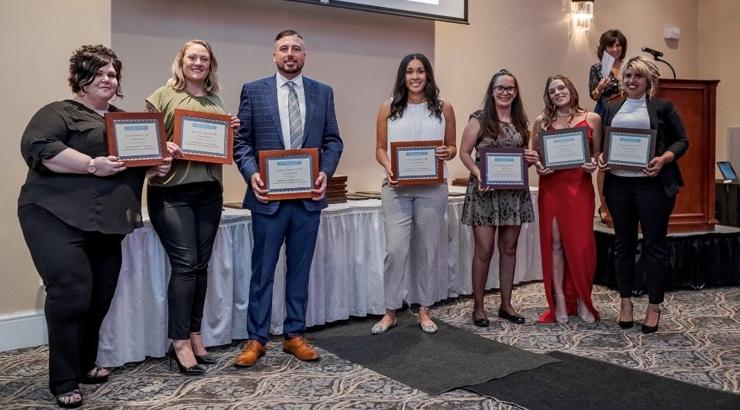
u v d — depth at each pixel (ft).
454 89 16.65
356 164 14.87
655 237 11.45
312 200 9.87
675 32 21.17
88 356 8.87
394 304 11.61
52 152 7.55
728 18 20.92
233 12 12.92
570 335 11.36
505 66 17.62
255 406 8.14
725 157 21.09
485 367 9.61
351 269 12.50
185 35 12.39
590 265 12.13
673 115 11.43
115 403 8.24
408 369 9.57
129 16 11.73
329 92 10.31
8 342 10.60
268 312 9.96
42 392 8.62
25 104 10.73
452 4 15.69
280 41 9.72
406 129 11.05
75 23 11.12
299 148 9.86
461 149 12.09
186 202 9.18
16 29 10.58
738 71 20.65
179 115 8.90
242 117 9.89
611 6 19.80
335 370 9.57
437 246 11.50
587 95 19.44
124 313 9.71
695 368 9.54
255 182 9.56
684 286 14.88
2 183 10.57
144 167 8.56
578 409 8.03
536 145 12.37
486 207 11.85
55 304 7.79
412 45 15.56
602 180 13.76
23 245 10.80
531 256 15.62
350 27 14.52
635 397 8.42
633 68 11.41
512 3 17.66
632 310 11.94
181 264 9.19
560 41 18.76
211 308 10.53
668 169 11.32
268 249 9.80
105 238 8.24
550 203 12.21
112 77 8.22
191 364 9.35
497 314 12.85
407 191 11.17
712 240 15.07
